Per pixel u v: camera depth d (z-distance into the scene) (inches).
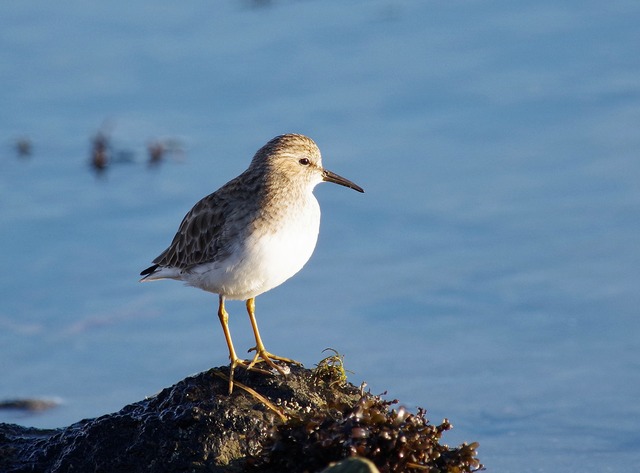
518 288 591.2
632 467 447.5
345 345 553.9
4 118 776.9
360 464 304.0
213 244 410.0
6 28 892.6
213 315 588.1
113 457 370.3
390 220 655.1
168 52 851.4
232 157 717.9
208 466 358.9
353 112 759.1
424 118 746.8
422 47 831.1
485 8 881.5
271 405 376.2
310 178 428.5
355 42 846.5
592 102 741.9
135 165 715.4
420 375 527.5
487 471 445.1
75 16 909.8
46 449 390.3
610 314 566.3
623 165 678.5
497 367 532.1
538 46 815.1
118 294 607.2
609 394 506.9
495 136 721.0
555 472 443.2
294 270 419.5
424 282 602.5
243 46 852.0
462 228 643.5
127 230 655.1
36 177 709.3
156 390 528.4
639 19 836.6
